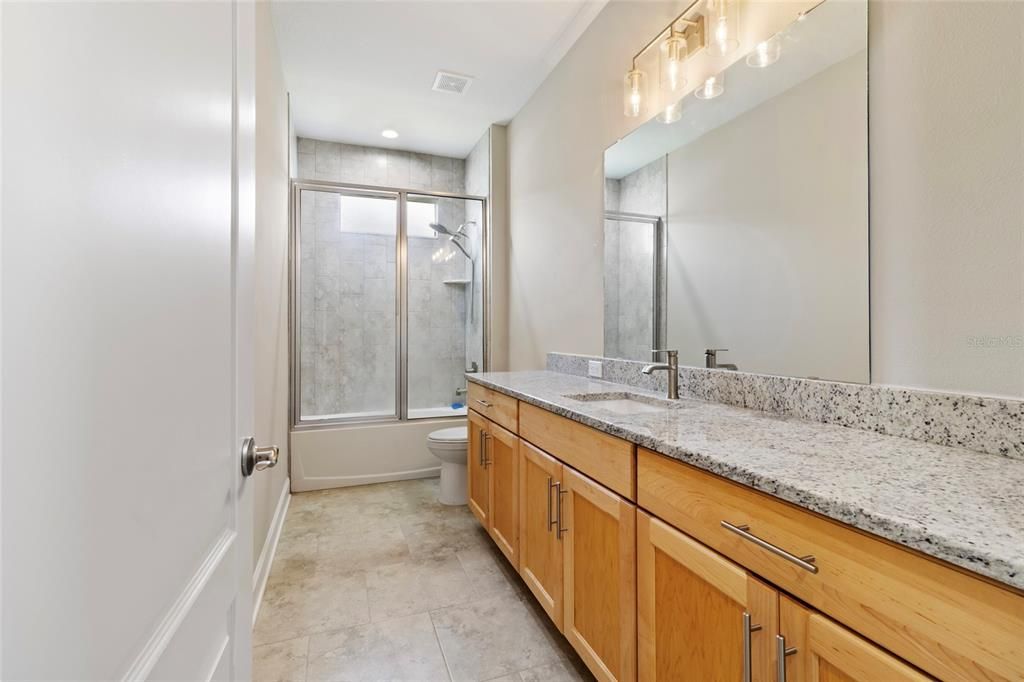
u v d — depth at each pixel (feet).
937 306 3.26
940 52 3.22
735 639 2.78
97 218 1.26
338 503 9.55
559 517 4.89
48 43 1.08
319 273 11.41
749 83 4.89
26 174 1.01
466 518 8.75
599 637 4.17
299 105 10.68
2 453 0.94
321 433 10.53
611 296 7.26
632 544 3.70
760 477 2.56
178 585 1.73
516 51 8.57
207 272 2.06
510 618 5.64
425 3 7.32
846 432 3.61
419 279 12.30
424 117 11.28
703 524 3.02
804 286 4.28
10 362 0.96
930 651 1.85
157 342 1.57
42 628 1.04
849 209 3.86
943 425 3.18
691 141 5.69
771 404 4.53
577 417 4.51
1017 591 1.63
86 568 1.20
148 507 1.51
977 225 3.03
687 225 5.75
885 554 2.02
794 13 4.40
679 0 5.81
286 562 7.00
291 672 4.72
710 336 5.41
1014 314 2.85
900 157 3.48
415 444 11.30
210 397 2.09
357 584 6.40
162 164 1.62
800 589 2.38
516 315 11.01
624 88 6.66
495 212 11.68
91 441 1.22
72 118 1.16
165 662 1.59
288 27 7.89
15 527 0.97
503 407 6.71
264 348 6.70
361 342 11.75
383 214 11.96
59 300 1.11
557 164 8.95
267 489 6.98
